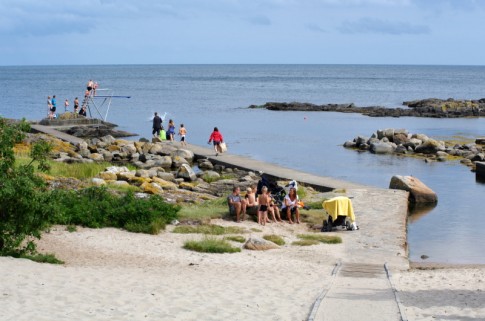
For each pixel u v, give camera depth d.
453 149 51.00
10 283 12.80
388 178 40.16
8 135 17.05
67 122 62.91
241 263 18.14
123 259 17.94
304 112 89.88
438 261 20.64
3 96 119.44
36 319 10.44
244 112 88.94
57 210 17.52
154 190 30.06
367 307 12.37
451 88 156.50
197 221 23.66
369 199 29.17
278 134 63.94
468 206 31.08
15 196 16.50
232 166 41.09
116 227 22.50
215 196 31.47
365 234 22.86
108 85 169.62
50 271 14.55
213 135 45.75
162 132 53.56
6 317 10.42
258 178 36.59
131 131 65.38
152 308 11.74
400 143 53.97
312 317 11.49
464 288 14.75
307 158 48.69
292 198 24.70
